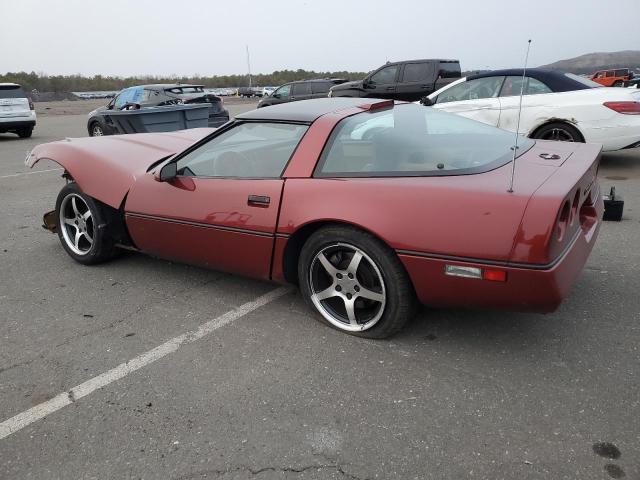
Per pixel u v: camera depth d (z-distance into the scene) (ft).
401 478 6.34
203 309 11.08
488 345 9.11
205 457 6.86
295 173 9.68
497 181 8.11
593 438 6.77
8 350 9.78
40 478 6.68
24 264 14.33
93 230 13.34
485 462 6.49
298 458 6.75
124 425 7.56
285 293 11.64
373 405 7.70
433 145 9.41
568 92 21.80
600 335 9.21
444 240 7.95
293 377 8.48
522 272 7.45
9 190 25.11
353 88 43.86
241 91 166.09
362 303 9.48
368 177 8.97
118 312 11.14
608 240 13.91
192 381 8.52
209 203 10.70
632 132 20.68
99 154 13.21
